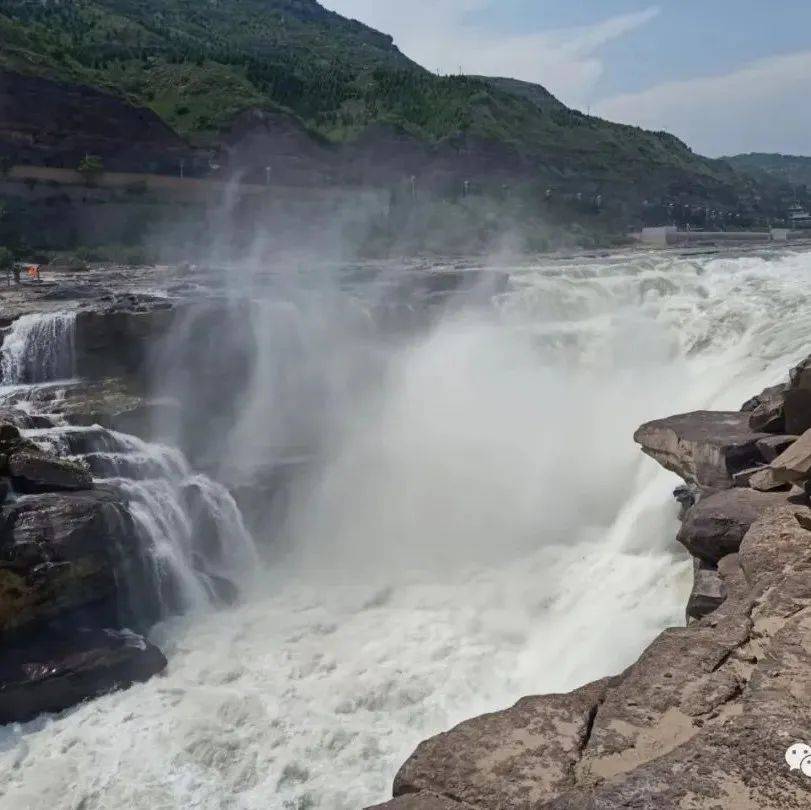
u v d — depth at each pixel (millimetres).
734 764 4301
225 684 12625
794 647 5512
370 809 4867
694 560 10727
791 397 10633
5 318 20203
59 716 11812
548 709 5531
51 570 12586
